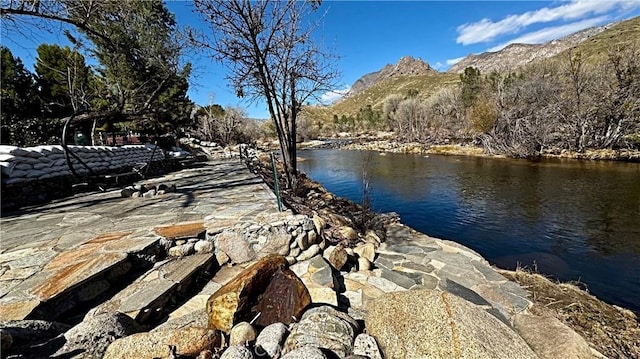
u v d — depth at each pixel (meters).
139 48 9.20
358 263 3.49
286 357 1.68
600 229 6.39
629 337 2.61
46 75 12.20
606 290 4.14
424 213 8.02
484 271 3.58
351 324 2.11
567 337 2.36
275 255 2.61
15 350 1.60
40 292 2.08
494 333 1.89
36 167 5.26
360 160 20.56
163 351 1.70
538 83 21.44
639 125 15.54
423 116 34.66
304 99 9.19
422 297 2.13
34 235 3.27
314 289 2.64
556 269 4.79
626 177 11.02
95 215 4.14
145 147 9.27
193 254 3.10
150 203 4.80
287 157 8.54
